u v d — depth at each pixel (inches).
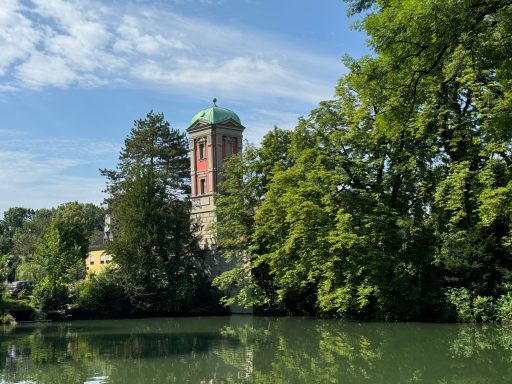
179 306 2016.5
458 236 1153.4
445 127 1200.8
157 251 2039.9
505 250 1123.3
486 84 990.4
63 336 1258.6
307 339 1061.1
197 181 2268.7
